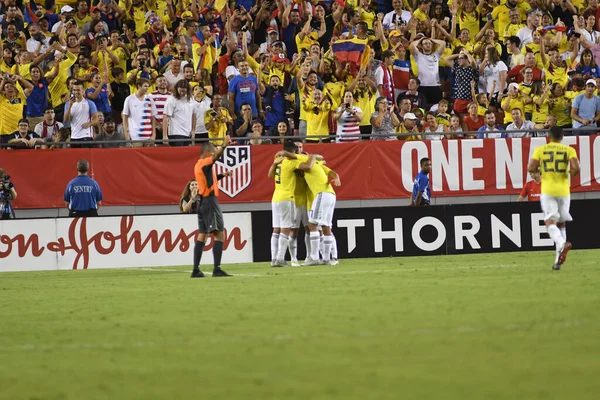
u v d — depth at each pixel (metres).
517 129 68.31
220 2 74.75
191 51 72.12
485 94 70.94
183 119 65.69
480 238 57.41
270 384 17.00
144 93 66.19
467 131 67.25
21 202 63.91
